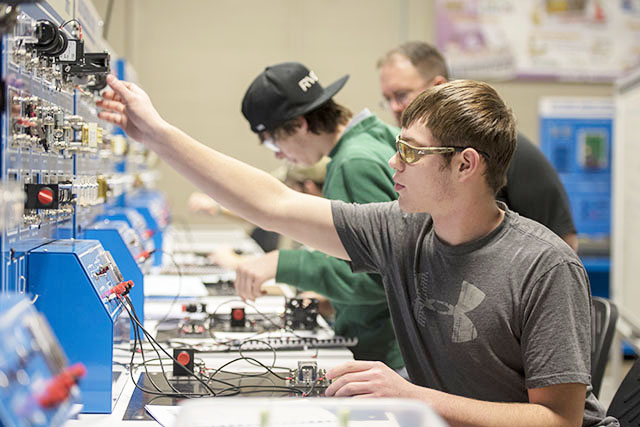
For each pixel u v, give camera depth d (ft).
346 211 5.24
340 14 18.92
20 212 4.02
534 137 18.97
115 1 18.24
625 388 5.41
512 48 18.78
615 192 11.94
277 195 5.31
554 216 7.70
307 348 6.16
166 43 18.51
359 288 6.26
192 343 6.09
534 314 4.20
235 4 18.67
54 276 4.30
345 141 7.07
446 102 4.37
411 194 4.51
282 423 3.12
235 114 18.79
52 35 4.46
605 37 18.84
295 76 7.07
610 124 18.26
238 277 6.34
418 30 19.03
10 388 2.73
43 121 4.68
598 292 17.06
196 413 3.07
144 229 10.32
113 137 8.53
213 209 13.92
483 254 4.48
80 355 4.27
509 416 4.01
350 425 3.18
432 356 4.84
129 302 4.92
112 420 4.13
